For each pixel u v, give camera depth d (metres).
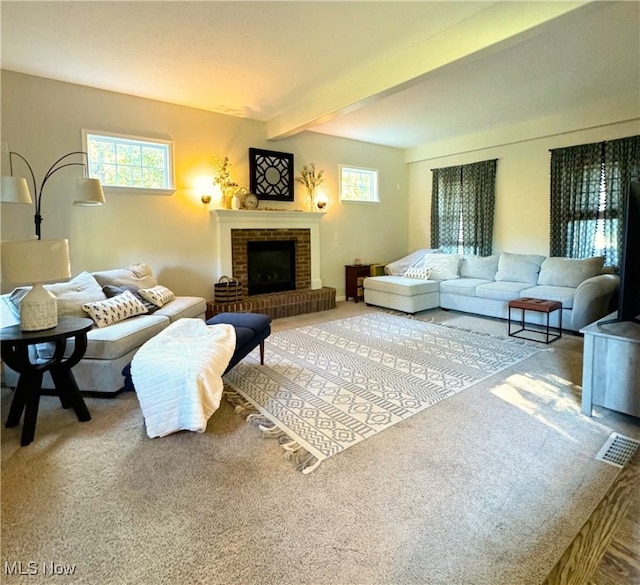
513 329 4.76
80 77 3.97
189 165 4.98
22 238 4.01
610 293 4.58
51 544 1.54
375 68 3.73
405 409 2.68
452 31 3.03
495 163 6.16
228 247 5.30
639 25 3.00
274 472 1.99
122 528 1.62
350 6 2.72
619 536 1.45
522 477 1.93
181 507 1.74
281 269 6.00
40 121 4.00
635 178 4.74
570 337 4.39
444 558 1.46
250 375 3.33
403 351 3.95
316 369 3.47
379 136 6.48
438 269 6.18
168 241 4.91
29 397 2.33
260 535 1.58
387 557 1.47
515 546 1.51
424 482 1.90
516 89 4.34
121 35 3.10
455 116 5.36
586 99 4.71
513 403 2.75
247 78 3.99
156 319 3.50
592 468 2.00
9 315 2.82
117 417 2.61
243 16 2.83
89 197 3.72
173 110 4.80
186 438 2.33
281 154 5.78
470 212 6.55
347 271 6.72
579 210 5.25
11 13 2.78
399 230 7.55
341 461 2.08
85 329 2.55
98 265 4.45
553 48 3.38
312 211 6.19
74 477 1.96
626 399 2.39
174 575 1.40
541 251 5.78
